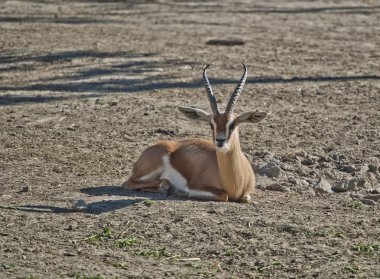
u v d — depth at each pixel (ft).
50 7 357.41
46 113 168.76
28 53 240.94
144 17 328.90
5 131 153.69
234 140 109.50
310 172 130.00
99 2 380.99
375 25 317.63
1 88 193.88
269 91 191.52
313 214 105.50
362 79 205.36
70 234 96.58
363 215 105.81
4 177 124.06
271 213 105.19
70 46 253.24
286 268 86.38
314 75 211.00
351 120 164.45
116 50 246.68
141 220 101.14
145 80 204.23
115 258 89.10
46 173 126.72
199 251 91.50
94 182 122.01
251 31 296.10
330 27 309.63
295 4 382.42
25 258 88.58
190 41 268.41
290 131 156.15
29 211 105.40
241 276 84.33
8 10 343.46
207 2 384.88
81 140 148.15
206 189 112.57
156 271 85.30
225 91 191.52
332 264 87.51
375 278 83.51
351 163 135.44
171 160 117.08
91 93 189.37
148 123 161.48
